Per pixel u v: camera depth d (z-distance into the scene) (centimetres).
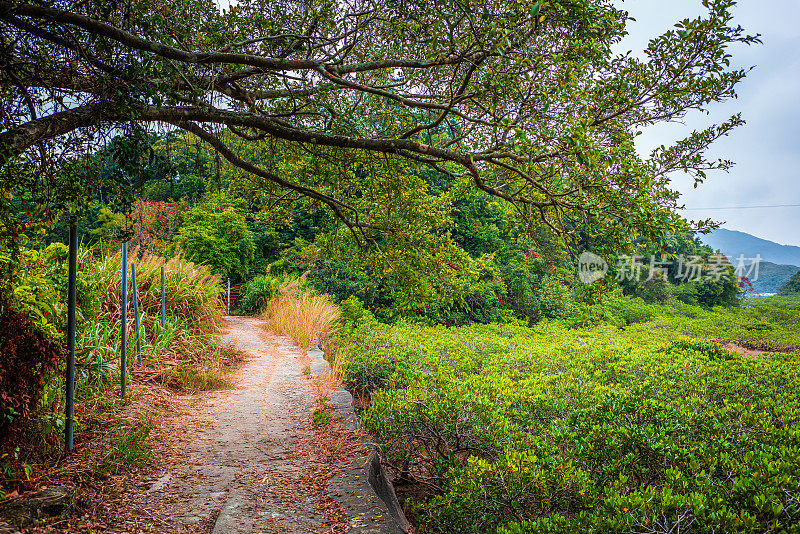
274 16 527
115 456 388
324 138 465
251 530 292
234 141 637
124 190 369
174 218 2178
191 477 381
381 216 653
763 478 331
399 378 861
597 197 439
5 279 330
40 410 371
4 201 302
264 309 1864
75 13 319
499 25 385
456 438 512
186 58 352
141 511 317
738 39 423
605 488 357
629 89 472
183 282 961
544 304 2592
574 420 514
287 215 720
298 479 383
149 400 558
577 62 424
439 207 667
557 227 506
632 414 492
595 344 1195
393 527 304
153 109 371
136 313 649
